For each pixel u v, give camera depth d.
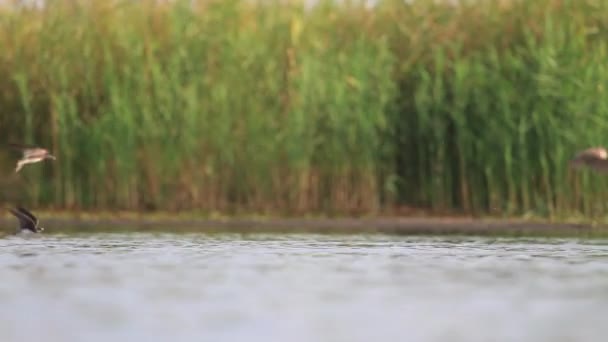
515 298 61.59
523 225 107.25
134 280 68.12
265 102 113.75
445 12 118.62
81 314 56.47
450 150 114.75
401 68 117.44
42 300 60.78
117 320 54.75
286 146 112.69
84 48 115.75
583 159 53.78
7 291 63.94
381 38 117.69
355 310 57.56
